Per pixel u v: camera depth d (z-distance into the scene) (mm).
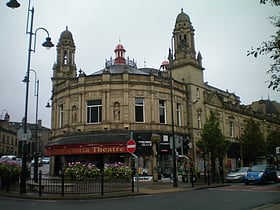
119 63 42375
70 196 16422
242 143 46531
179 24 41156
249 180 25922
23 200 15805
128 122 32062
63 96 35312
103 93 32625
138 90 33156
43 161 62750
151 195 18047
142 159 31281
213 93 43125
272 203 13422
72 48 43219
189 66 39031
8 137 74688
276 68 8922
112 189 19688
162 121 34406
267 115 63125
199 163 36219
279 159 49812
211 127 31984
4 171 19266
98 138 30594
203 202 14141
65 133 33750
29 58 19125
